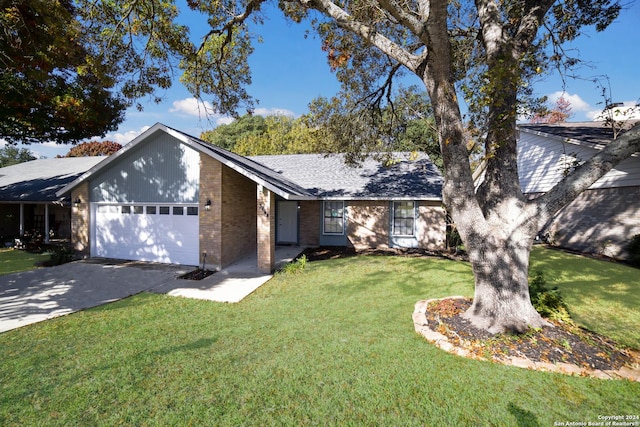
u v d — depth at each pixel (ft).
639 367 13.16
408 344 15.47
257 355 14.66
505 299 16.37
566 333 15.85
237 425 10.06
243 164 38.47
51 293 26.09
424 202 46.50
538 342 14.99
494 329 16.07
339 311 20.77
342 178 52.49
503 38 18.03
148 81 29.25
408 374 12.78
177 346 15.80
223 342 16.24
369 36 20.07
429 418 10.31
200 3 26.71
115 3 26.61
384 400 11.21
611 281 27.27
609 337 16.31
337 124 35.96
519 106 19.81
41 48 31.14
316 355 14.53
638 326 17.83
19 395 11.73
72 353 15.14
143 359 14.40
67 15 26.96
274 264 36.37
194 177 35.47
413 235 47.01
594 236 40.34
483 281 17.10
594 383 12.07
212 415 10.53
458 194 17.20
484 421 10.15
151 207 37.83
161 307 22.49
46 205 50.67
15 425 10.18
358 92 33.47
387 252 44.01
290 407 10.91
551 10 22.57
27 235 52.06
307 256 41.91
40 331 18.04
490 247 16.80
